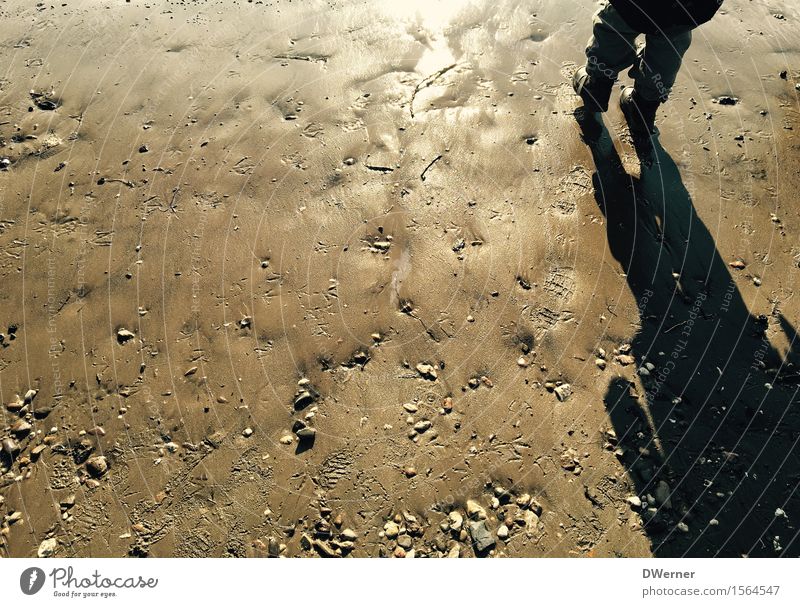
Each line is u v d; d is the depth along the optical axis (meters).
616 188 3.34
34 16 4.72
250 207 3.38
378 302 2.97
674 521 2.31
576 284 2.99
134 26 4.57
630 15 2.91
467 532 2.32
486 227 3.22
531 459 2.49
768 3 4.45
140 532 2.37
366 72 4.07
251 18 4.57
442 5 4.52
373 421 2.61
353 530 2.34
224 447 2.56
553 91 3.85
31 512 2.42
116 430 2.62
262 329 2.91
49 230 3.34
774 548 2.24
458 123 3.70
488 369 2.75
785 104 3.73
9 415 2.68
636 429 2.54
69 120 3.91
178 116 3.88
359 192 3.41
